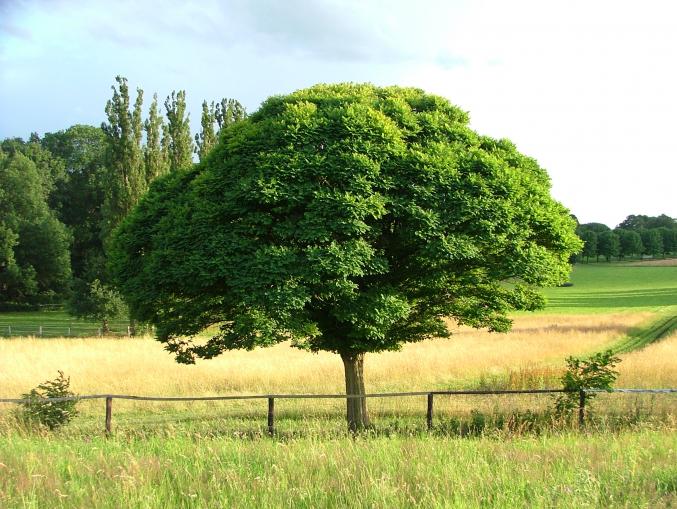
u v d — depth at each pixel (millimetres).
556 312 75625
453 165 14133
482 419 14805
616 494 7309
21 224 78875
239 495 7293
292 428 15289
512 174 14648
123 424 16531
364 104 15211
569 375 14883
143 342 37406
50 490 7418
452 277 15500
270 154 13445
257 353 31422
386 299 13789
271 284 12852
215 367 25531
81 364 26266
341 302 13961
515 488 7453
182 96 49156
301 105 14562
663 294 100562
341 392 21672
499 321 17125
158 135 48781
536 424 13930
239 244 13203
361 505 6949
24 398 14656
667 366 24281
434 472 8055
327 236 12828
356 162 13227
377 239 14344
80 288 51719
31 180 80938
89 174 94000
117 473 8273
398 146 13930
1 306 79500
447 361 27938
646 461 8961
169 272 13773
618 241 170000
